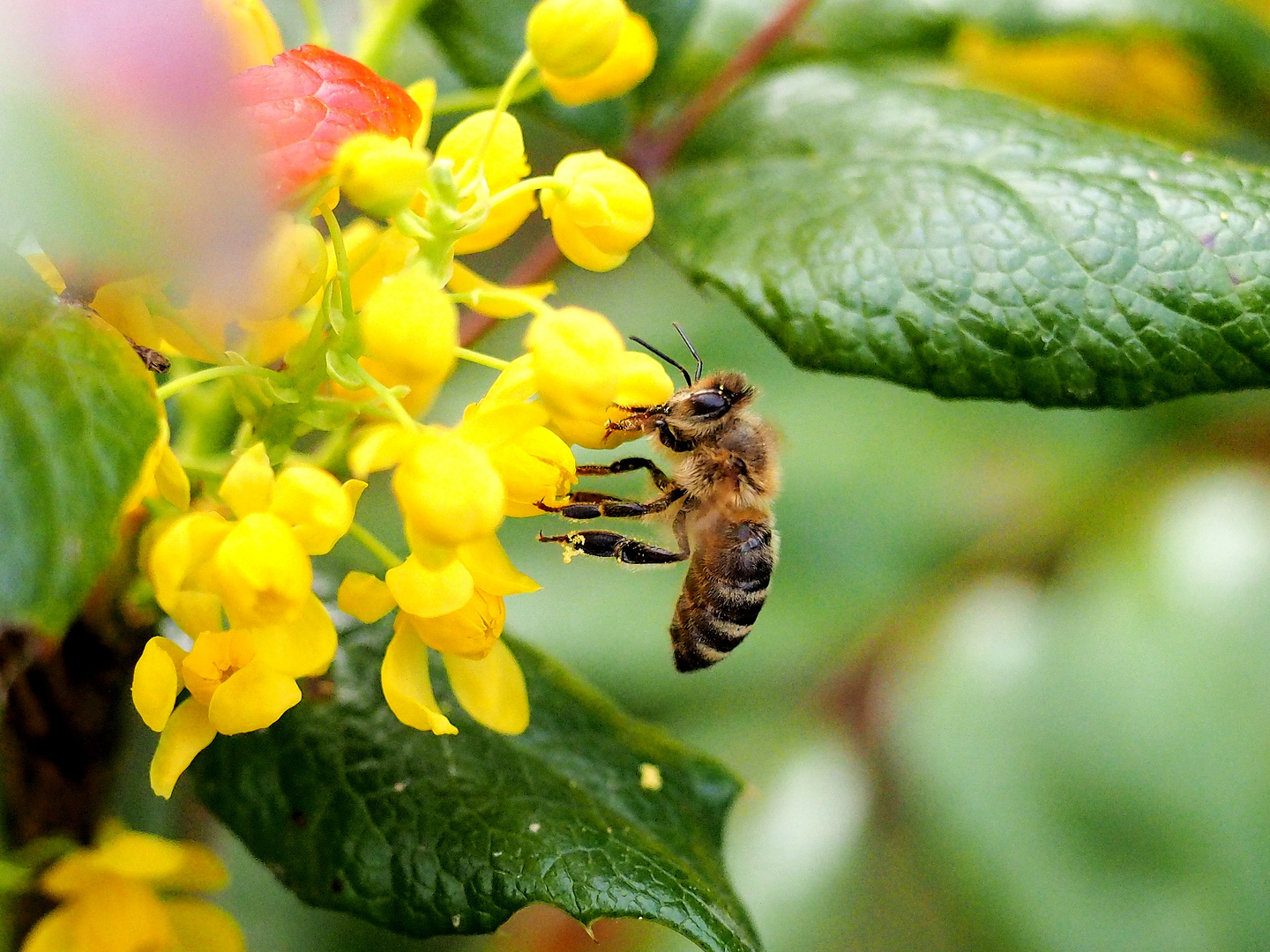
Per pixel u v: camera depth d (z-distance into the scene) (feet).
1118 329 0.44
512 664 0.43
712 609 0.49
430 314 0.41
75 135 0.27
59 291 0.40
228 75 0.30
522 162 0.43
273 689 0.41
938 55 0.50
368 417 0.44
